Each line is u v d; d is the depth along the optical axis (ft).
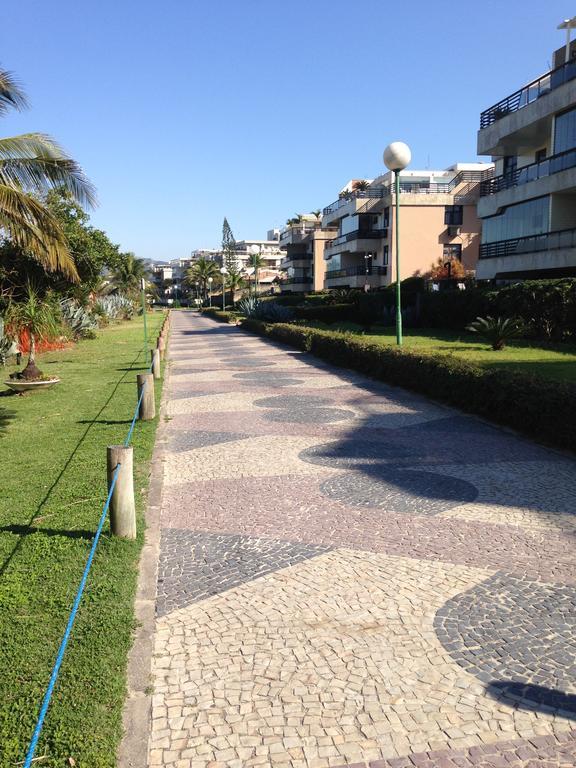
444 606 12.69
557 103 75.15
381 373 44.70
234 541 16.37
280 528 17.21
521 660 10.78
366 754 8.66
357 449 25.72
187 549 15.89
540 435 26.66
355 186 192.03
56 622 11.70
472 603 12.80
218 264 414.41
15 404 37.32
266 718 9.42
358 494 19.89
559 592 13.20
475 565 14.56
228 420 32.73
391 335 76.84
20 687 9.75
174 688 10.14
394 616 12.33
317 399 38.40
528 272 83.05
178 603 13.02
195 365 60.44
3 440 27.63
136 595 13.24
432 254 142.20
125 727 9.09
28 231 46.55
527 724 9.19
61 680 9.91
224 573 14.43
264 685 10.21
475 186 143.02
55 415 33.53
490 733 9.02
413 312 93.56
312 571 14.44
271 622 12.19
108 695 9.61
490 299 74.43
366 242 154.81
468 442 26.45
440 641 11.41
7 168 47.62
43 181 49.42
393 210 140.87
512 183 88.69
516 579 13.82
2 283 68.39
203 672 10.58
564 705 9.59
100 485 20.27
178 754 8.70
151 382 31.73
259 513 18.45
